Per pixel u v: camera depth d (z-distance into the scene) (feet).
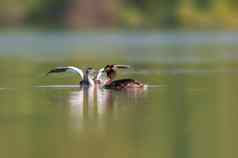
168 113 116.47
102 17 605.31
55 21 599.57
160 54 276.21
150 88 147.95
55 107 123.13
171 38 435.53
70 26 597.93
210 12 625.82
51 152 91.91
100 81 148.56
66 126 106.73
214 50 301.84
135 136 100.42
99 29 599.16
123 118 112.47
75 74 180.45
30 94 140.15
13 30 576.20
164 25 621.72
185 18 620.90
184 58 249.34
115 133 101.86
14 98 134.92
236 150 93.25
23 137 100.22
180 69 198.90
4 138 99.86
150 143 96.73
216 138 98.94
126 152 91.76
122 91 142.51
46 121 110.73
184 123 109.09
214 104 125.70
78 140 98.12
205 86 151.74
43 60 246.06
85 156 89.92
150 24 619.67
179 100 130.21
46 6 599.57
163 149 93.09
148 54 276.62
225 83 157.48
